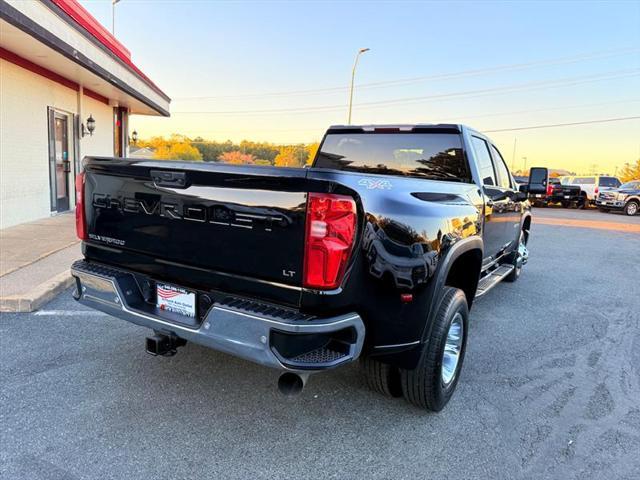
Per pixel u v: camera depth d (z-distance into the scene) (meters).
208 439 2.65
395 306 2.46
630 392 3.45
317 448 2.62
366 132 4.50
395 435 2.78
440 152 4.16
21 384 3.14
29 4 6.54
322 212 2.14
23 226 8.52
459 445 2.71
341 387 3.34
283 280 2.25
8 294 4.59
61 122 10.90
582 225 15.84
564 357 4.09
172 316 2.61
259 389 3.23
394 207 2.42
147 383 3.23
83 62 8.76
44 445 2.51
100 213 2.98
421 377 2.85
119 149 15.95
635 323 5.13
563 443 2.77
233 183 2.34
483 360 3.97
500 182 5.12
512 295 6.19
